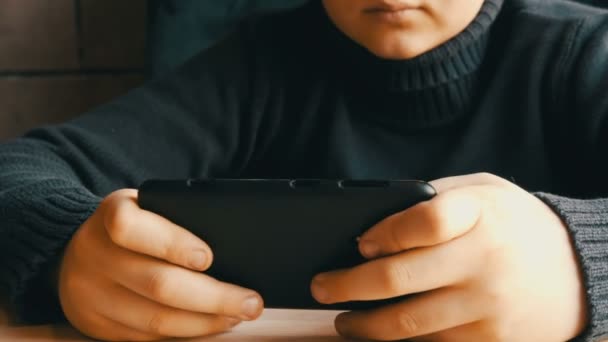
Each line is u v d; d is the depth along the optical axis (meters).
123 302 0.54
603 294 0.54
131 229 0.51
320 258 0.51
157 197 0.52
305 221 0.50
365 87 0.91
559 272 0.52
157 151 0.87
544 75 0.91
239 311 0.51
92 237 0.55
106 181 0.80
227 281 0.53
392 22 0.76
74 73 1.52
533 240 0.52
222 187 0.51
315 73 0.95
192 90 0.94
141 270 0.52
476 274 0.49
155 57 1.25
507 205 0.52
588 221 0.56
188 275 0.52
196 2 1.26
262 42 0.97
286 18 1.00
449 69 0.87
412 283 0.48
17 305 0.61
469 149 0.89
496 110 0.91
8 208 0.65
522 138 0.90
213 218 0.51
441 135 0.92
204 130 0.92
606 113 0.87
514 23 0.94
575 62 0.90
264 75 0.96
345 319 0.53
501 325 0.50
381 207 0.50
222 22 1.26
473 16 0.84
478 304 0.49
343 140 0.91
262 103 0.95
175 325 0.53
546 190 0.90
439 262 0.48
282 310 0.64
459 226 0.49
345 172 0.90
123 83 1.53
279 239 0.51
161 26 1.25
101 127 0.85
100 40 1.52
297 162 0.96
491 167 0.90
